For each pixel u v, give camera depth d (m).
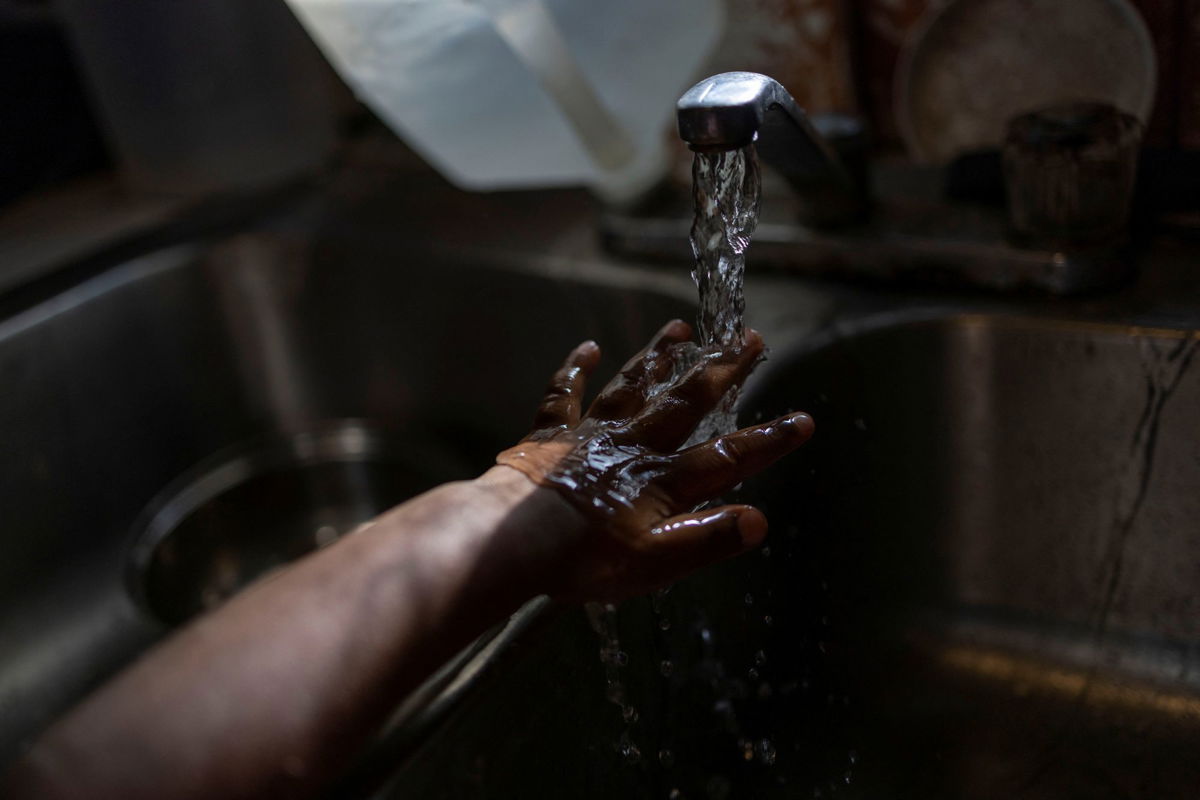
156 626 0.81
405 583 0.49
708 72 0.86
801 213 0.76
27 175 1.04
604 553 0.52
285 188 1.01
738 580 0.62
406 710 0.48
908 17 0.80
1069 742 0.66
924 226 0.73
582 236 0.86
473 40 0.71
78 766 0.43
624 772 0.57
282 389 0.97
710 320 0.60
